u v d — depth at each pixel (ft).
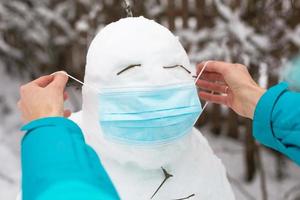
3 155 7.52
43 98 2.15
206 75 2.84
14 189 6.79
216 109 7.98
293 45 6.22
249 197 6.57
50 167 1.70
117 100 2.36
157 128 2.33
